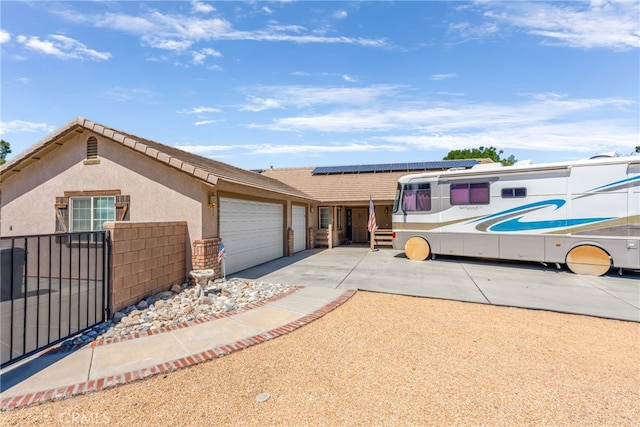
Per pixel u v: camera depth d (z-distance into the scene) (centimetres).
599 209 961
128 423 294
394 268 1111
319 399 334
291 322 565
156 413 309
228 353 443
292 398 336
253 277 948
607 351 461
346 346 473
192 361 415
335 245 1877
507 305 684
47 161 934
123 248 603
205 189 821
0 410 312
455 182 1188
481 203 1138
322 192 1888
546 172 1033
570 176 997
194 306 643
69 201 911
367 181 1950
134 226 634
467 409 317
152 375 381
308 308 646
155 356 429
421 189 1254
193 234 810
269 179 1636
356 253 1548
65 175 916
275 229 1350
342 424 293
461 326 562
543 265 1127
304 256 1429
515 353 452
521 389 356
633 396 343
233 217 995
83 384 358
